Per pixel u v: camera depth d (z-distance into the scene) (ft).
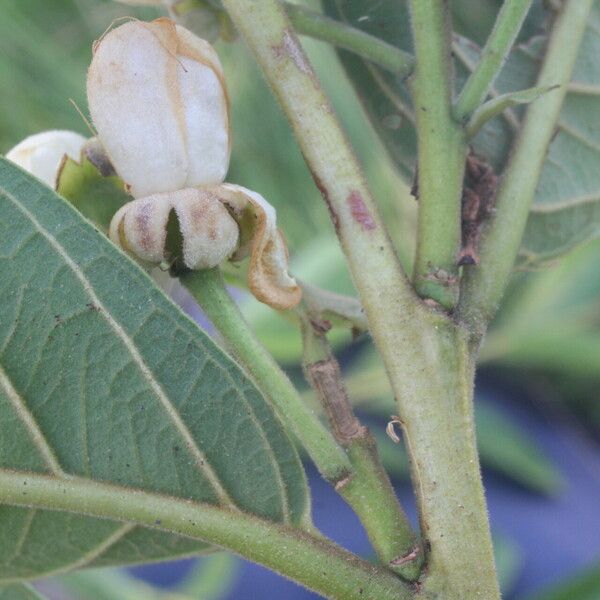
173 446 0.88
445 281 0.90
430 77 0.91
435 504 0.88
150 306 0.87
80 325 0.87
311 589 0.88
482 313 0.91
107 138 0.91
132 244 0.89
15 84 3.26
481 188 0.95
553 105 0.97
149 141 0.90
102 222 0.93
